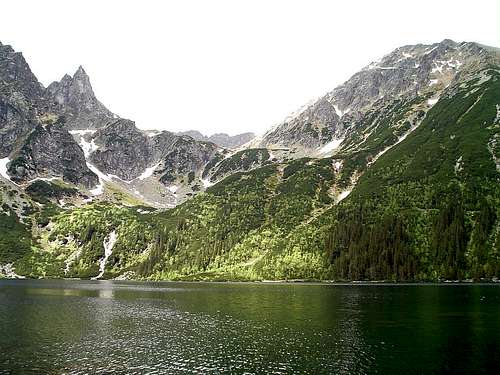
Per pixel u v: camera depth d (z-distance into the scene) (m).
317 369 65.44
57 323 106.19
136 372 65.25
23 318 113.25
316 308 127.44
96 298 168.25
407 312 113.69
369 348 76.50
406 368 64.62
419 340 81.38
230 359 71.88
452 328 91.06
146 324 105.56
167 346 81.44
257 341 84.75
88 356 74.19
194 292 195.00
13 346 81.19
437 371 62.94
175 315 120.62
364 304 132.50
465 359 68.25
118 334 92.88
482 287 177.75
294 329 96.06
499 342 78.56
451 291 162.38
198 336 90.44
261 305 139.00
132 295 182.38
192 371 65.81
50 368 67.06
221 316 117.81
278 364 68.44
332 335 88.38
